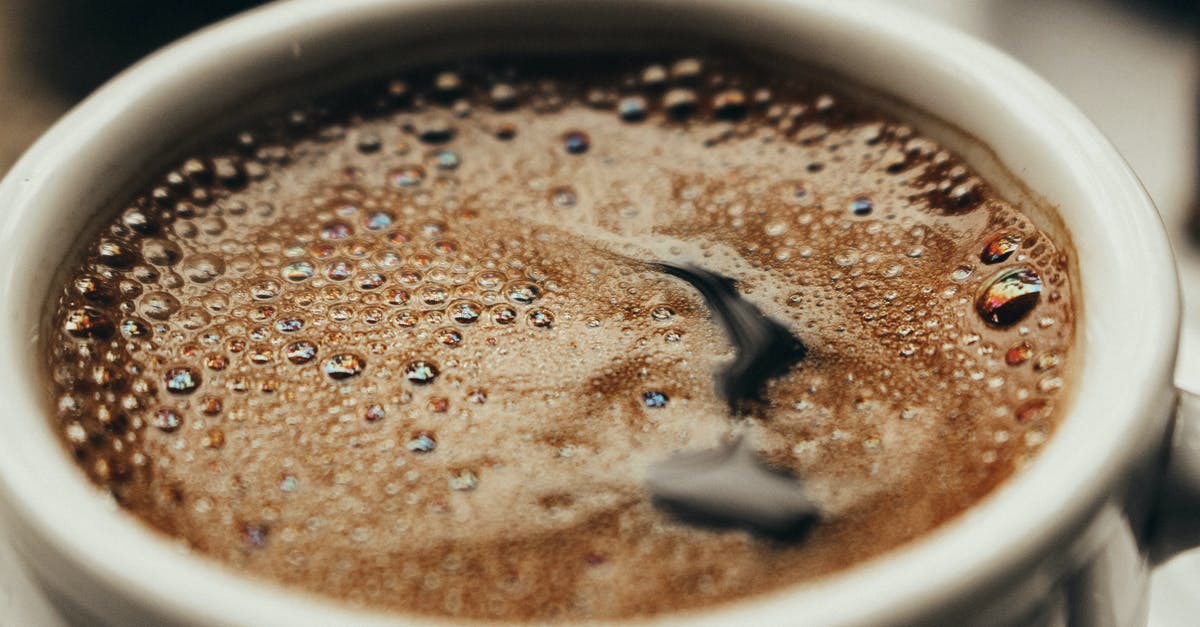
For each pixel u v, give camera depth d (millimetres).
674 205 178
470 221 177
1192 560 176
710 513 150
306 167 181
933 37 174
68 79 229
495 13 184
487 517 150
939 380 159
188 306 167
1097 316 149
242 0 239
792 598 131
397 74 185
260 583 134
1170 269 149
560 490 152
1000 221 167
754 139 184
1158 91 239
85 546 134
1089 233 155
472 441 156
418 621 131
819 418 157
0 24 235
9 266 154
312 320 167
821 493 151
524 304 168
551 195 180
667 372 161
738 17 182
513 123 187
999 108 167
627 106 188
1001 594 132
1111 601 143
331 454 155
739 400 159
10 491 138
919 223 173
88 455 153
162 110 172
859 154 179
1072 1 252
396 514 150
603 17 185
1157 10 250
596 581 146
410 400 159
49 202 160
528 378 161
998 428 155
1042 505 135
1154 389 141
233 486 152
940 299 166
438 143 185
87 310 162
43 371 152
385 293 170
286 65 179
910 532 148
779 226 175
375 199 179
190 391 160
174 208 173
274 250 173
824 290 168
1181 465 144
